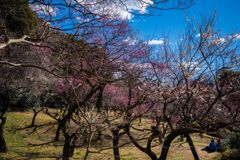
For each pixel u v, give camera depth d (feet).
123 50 40.19
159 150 71.46
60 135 86.63
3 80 71.61
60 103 71.77
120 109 47.06
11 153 65.62
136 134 73.36
